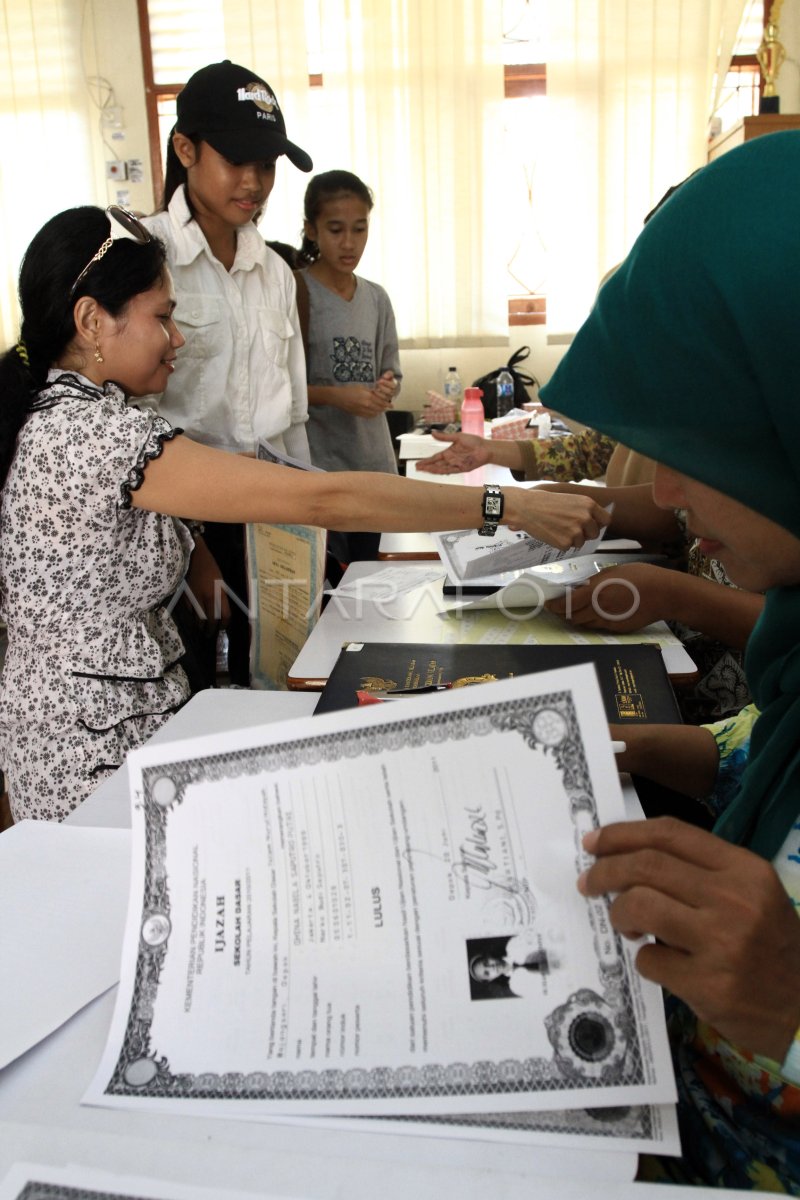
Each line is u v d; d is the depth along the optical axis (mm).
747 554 598
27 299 1328
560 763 502
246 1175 465
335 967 527
